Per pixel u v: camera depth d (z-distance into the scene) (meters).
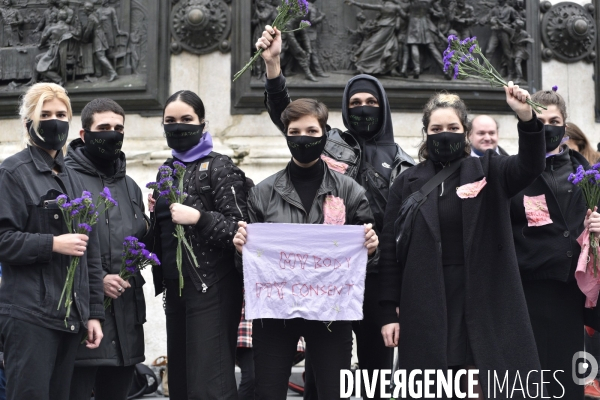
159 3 8.79
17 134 9.02
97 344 5.02
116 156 5.50
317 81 8.58
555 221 5.55
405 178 5.33
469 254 4.98
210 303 5.28
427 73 8.84
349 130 5.98
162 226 5.50
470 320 4.93
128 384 5.47
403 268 5.21
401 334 5.04
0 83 9.05
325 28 8.75
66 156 5.54
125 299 5.37
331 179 5.34
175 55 8.83
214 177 5.41
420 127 8.73
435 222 5.06
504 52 8.97
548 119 5.66
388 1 8.70
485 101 8.78
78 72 8.91
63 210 4.86
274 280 5.11
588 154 7.29
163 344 8.27
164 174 5.21
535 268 5.49
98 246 5.14
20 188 4.93
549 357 5.54
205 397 5.17
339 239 5.15
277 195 5.33
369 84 5.93
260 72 8.69
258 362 5.17
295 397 7.50
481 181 5.07
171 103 5.54
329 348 5.14
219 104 8.73
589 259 5.37
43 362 4.77
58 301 4.83
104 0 8.93
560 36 9.09
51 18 8.91
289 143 5.22
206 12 8.66
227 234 5.18
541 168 4.94
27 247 4.76
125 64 8.86
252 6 8.74
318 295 5.12
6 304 4.83
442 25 8.80
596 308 5.53
